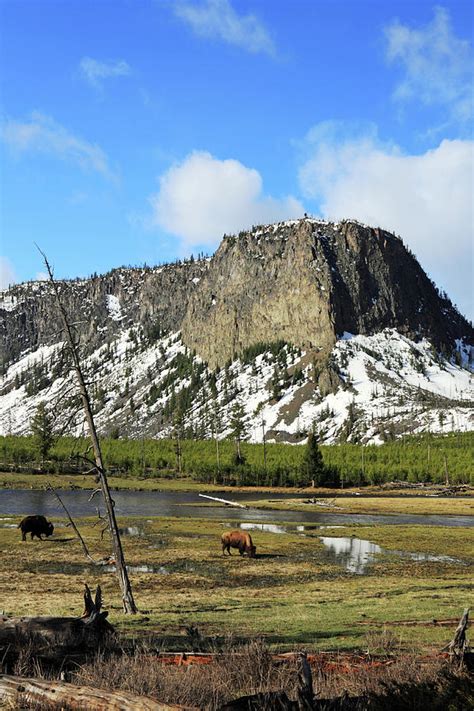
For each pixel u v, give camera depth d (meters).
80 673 10.52
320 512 92.06
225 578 37.75
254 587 34.69
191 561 44.19
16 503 94.69
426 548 52.31
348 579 37.72
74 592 31.53
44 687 9.15
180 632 18.56
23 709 8.80
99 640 12.95
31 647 11.50
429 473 160.25
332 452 195.62
